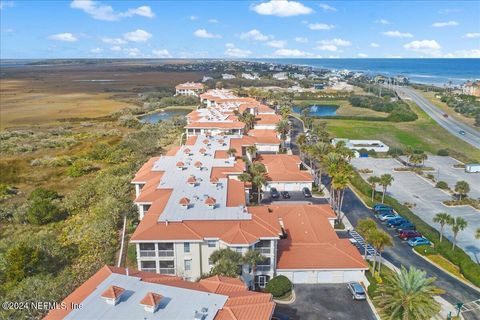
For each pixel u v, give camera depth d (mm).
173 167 71188
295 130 144000
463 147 123625
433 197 79875
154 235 46750
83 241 57531
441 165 102875
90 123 171750
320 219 60406
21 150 123312
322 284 49688
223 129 117500
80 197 76875
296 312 44156
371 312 44188
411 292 36000
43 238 58500
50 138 140000
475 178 92062
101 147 119000
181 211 51031
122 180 80938
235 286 36906
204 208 51969
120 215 66188
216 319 31000
